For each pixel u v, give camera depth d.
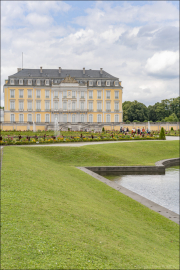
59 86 88.44
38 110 88.31
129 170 28.23
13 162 20.36
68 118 89.31
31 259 6.83
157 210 15.11
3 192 11.85
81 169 25.97
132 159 33.31
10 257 6.78
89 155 32.53
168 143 43.94
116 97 90.88
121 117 91.06
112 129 83.56
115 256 7.99
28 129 80.06
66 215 10.38
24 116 88.06
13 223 8.61
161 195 20.38
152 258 8.74
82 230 9.28
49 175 18.45
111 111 90.75
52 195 13.02
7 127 78.69
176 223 13.35
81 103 89.50
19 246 7.31
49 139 43.56
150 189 21.89
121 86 91.31
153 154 37.31
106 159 31.64
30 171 17.80
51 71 92.69
